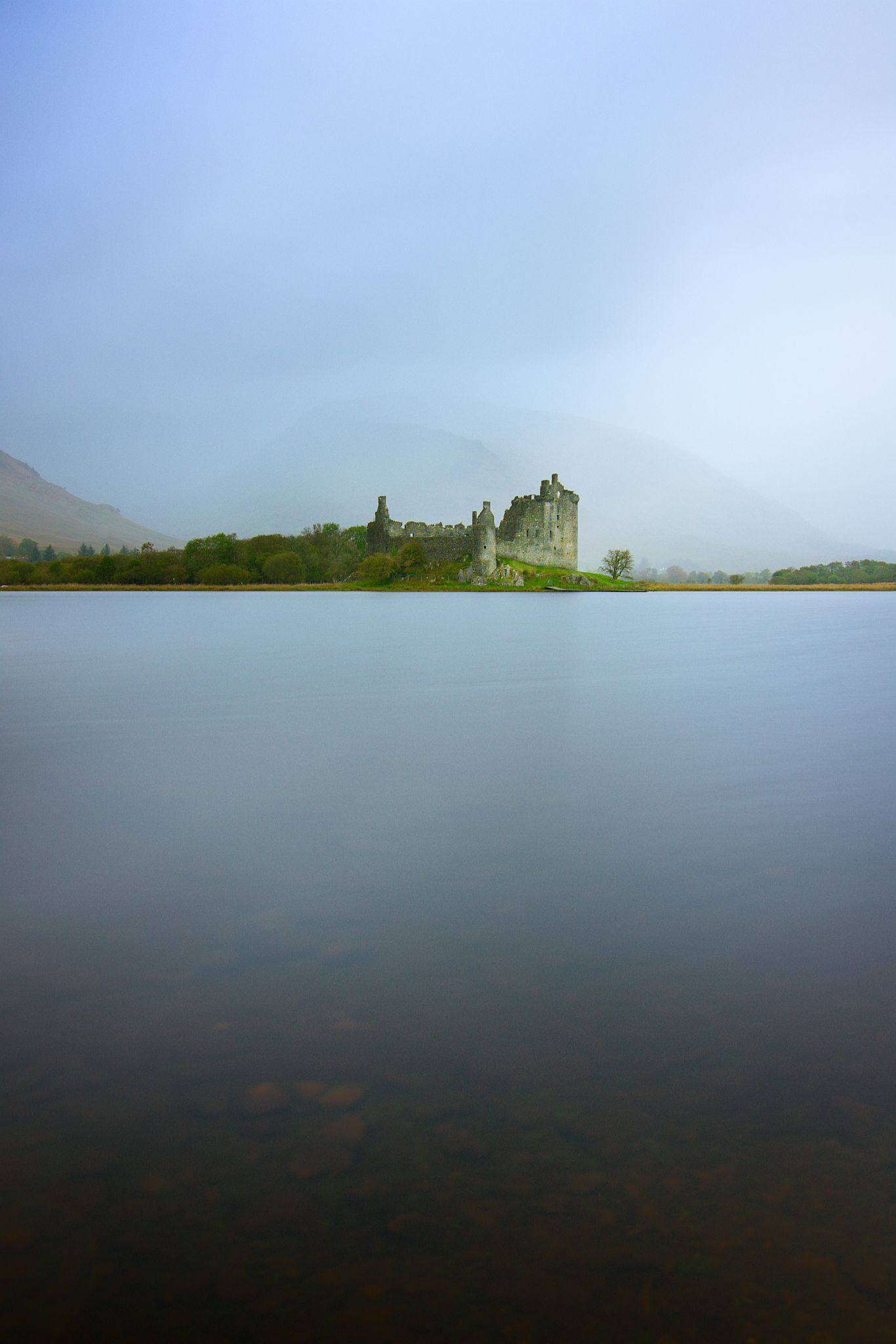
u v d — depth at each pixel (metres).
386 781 11.81
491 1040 4.93
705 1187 3.71
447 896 7.29
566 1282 3.23
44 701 20.47
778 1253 3.37
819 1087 4.44
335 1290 3.18
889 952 6.16
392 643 39.81
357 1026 5.10
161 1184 3.75
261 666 29.17
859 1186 3.71
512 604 90.06
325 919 6.76
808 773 12.34
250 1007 5.34
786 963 5.97
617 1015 5.20
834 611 80.75
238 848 8.72
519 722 17.14
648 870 8.00
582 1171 3.80
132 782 11.71
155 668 28.62
